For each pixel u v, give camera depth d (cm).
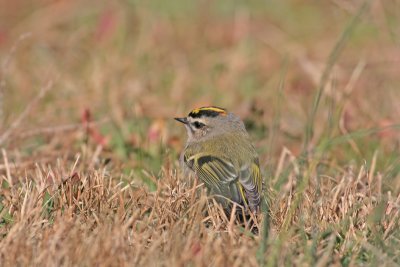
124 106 1587
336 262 867
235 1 2309
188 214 986
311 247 886
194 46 2048
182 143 1398
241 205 1067
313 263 870
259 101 1673
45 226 934
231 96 1709
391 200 1053
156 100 1669
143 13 2103
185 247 862
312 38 2108
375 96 1691
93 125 1392
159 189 1036
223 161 1139
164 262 846
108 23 1997
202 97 1711
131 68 1836
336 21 2162
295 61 1953
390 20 1978
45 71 1831
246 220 1018
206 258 854
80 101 1612
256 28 2173
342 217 1006
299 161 1188
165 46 2025
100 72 1750
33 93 1669
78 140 1365
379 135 1414
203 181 1139
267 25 2195
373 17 1905
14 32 2083
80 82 1739
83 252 848
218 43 2089
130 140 1372
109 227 902
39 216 959
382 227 980
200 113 1246
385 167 1240
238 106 1648
